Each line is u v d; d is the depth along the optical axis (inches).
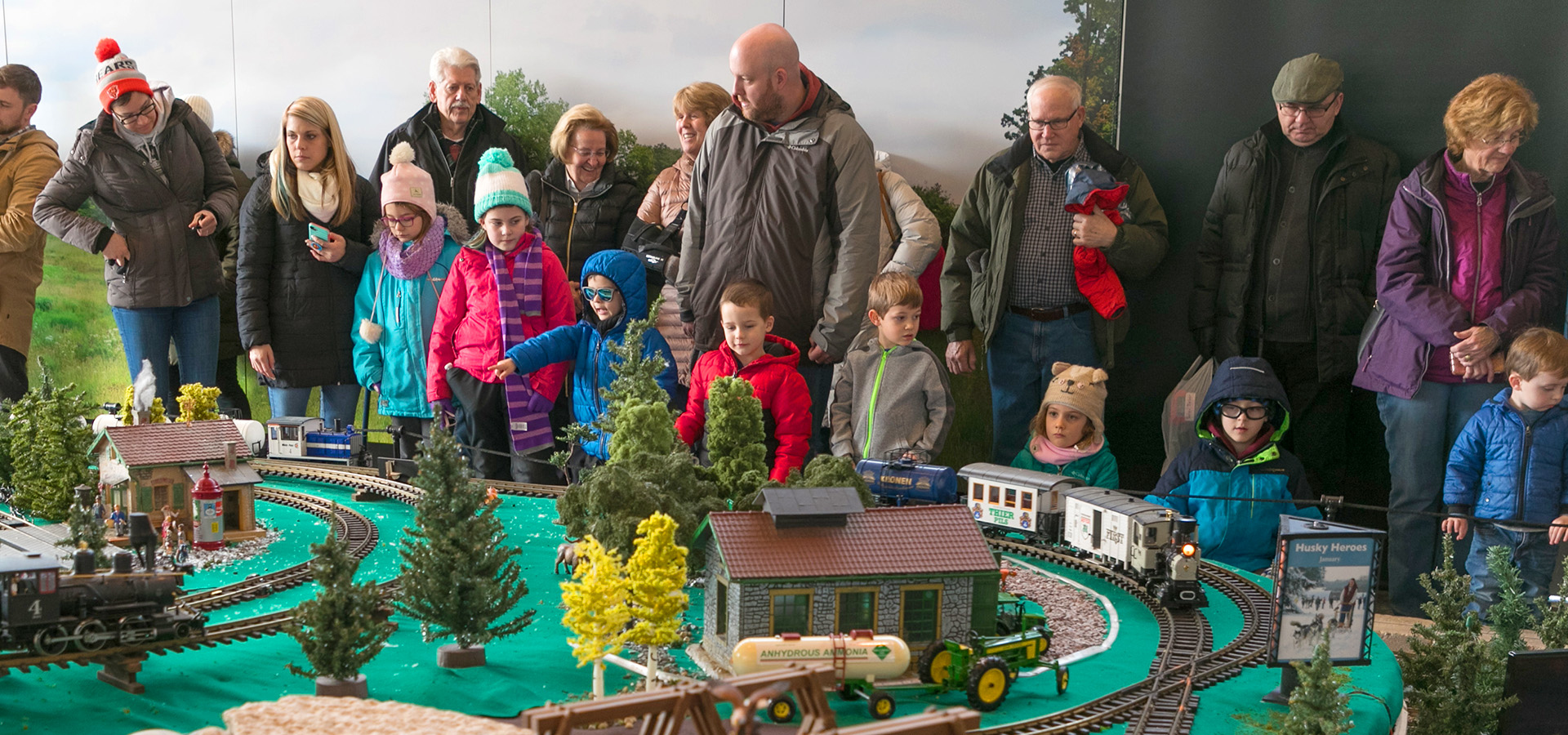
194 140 640.4
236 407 735.1
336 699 210.1
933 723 186.7
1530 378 482.0
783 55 521.0
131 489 432.8
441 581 313.0
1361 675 325.4
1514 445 490.0
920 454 492.7
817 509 313.1
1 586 286.5
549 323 580.1
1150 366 613.6
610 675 313.9
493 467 590.6
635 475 368.2
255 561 426.3
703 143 565.6
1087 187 528.7
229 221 648.4
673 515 359.9
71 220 604.4
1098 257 550.9
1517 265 509.7
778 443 472.4
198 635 317.7
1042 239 558.6
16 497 453.1
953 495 467.5
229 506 455.5
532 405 568.4
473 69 629.6
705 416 481.7
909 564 307.9
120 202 614.5
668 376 553.6
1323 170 548.4
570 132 615.5
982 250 581.0
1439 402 522.6
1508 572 370.6
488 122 652.1
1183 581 380.2
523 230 567.5
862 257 533.0
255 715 202.2
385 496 541.3
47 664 292.8
